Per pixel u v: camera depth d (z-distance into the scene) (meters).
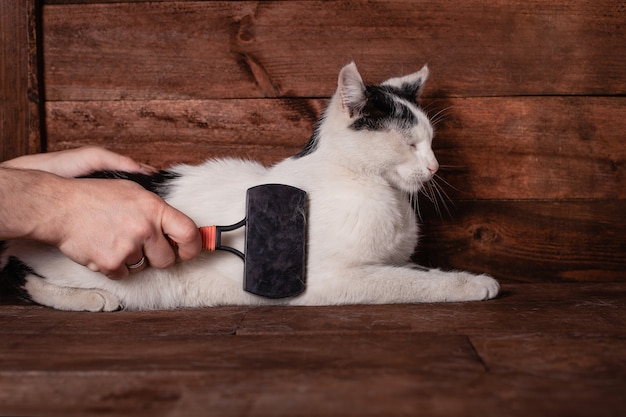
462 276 1.39
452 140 1.67
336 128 1.46
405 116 1.45
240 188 1.41
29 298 1.39
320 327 1.15
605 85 1.64
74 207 1.15
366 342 1.04
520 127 1.66
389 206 1.43
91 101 1.67
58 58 1.66
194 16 1.65
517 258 1.68
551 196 1.67
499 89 1.65
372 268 1.38
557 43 1.63
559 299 1.40
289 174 1.43
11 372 0.91
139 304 1.38
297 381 0.86
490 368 0.90
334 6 1.63
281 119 1.67
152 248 1.19
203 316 1.27
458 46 1.64
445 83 1.65
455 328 1.13
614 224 1.67
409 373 0.89
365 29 1.64
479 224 1.68
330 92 1.65
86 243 1.16
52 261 1.37
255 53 1.65
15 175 1.15
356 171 1.44
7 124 1.65
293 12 1.64
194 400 0.80
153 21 1.65
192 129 1.67
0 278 1.44
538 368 0.90
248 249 1.29
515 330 1.11
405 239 1.50
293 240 1.32
